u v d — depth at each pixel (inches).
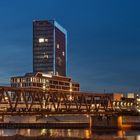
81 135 4790.8
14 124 6131.9
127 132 5570.9
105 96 7086.6
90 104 6624.0
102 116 6304.1
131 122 6441.9
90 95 6628.9
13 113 5231.3
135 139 4106.8
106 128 6186.0
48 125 6181.1
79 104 6579.7
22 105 5925.2
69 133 5236.2
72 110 6407.5
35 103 5797.2
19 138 3895.2
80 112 6294.3
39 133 5172.2
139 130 6220.5
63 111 6072.8
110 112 6963.6
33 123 6176.2
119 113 7150.6
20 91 5329.7
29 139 3853.3
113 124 6245.1
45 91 5757.9
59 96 5999.0
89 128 6186.0
